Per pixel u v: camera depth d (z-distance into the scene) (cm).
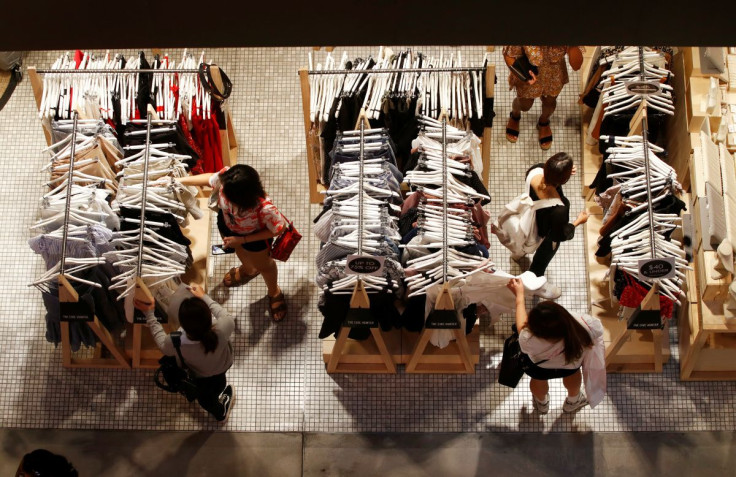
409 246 562
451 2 321
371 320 558
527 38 332
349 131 615
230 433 638
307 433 638
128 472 623
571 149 744
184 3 320
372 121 631
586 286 686
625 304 589
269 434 638
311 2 321
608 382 650
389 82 631
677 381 648
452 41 333
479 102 619
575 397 603
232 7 322
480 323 671
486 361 658
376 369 650
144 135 623
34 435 636
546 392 603
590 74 707
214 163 685
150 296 560
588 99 725
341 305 572
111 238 580
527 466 623
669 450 627
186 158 612
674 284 574
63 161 613
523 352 533
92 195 584
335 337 613
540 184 603
